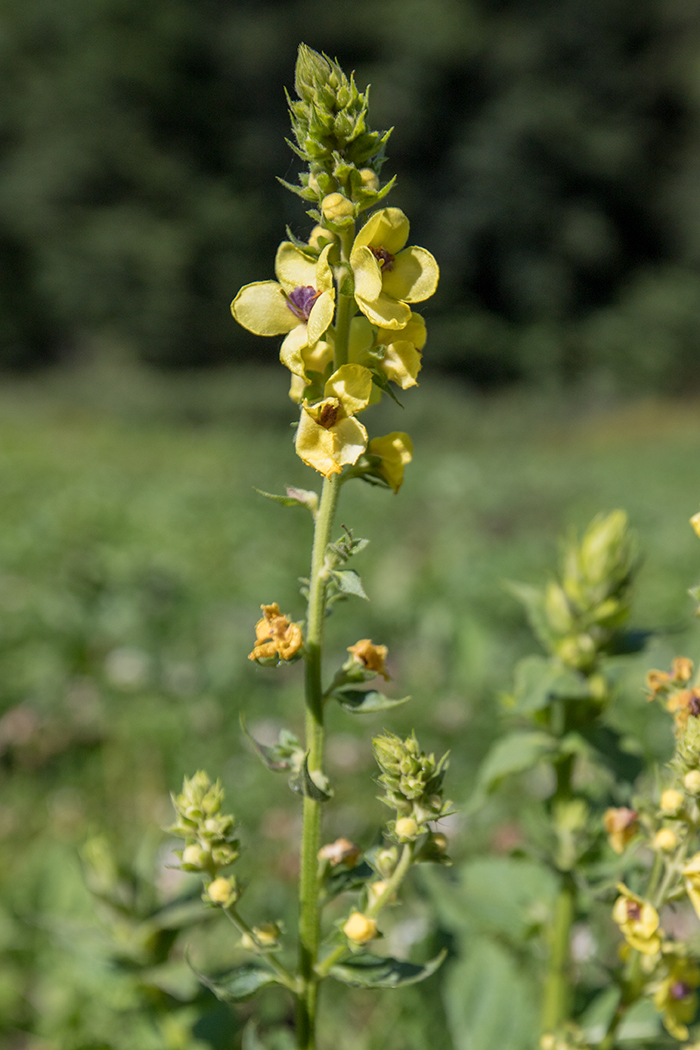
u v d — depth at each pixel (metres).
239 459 18.31
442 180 46.12
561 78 47.53
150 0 44.00
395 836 1.70
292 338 1.64
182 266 42.47
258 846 3.85
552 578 2.66
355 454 1.59
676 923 3.16
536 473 17.69
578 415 38.47
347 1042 2.89
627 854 2.13
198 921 2.67
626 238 50.00
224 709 5.19
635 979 2.06
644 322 46.31
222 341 44.19
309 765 1.75
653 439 33.03
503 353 44.50
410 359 1.67
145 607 6.63
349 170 1.61
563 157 46.53
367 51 46.12
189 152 44.66
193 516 10.66
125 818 4.11
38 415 29.70
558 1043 2.17
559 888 2.53
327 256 1.62
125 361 43.25
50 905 3.29
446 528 11.09
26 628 6.02
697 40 49.78
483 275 46.81
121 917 2.68
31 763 4.64
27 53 45.28
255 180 45.59
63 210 43.66
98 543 8.77
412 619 6.74
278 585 7.57
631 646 2.57
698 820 1.84
